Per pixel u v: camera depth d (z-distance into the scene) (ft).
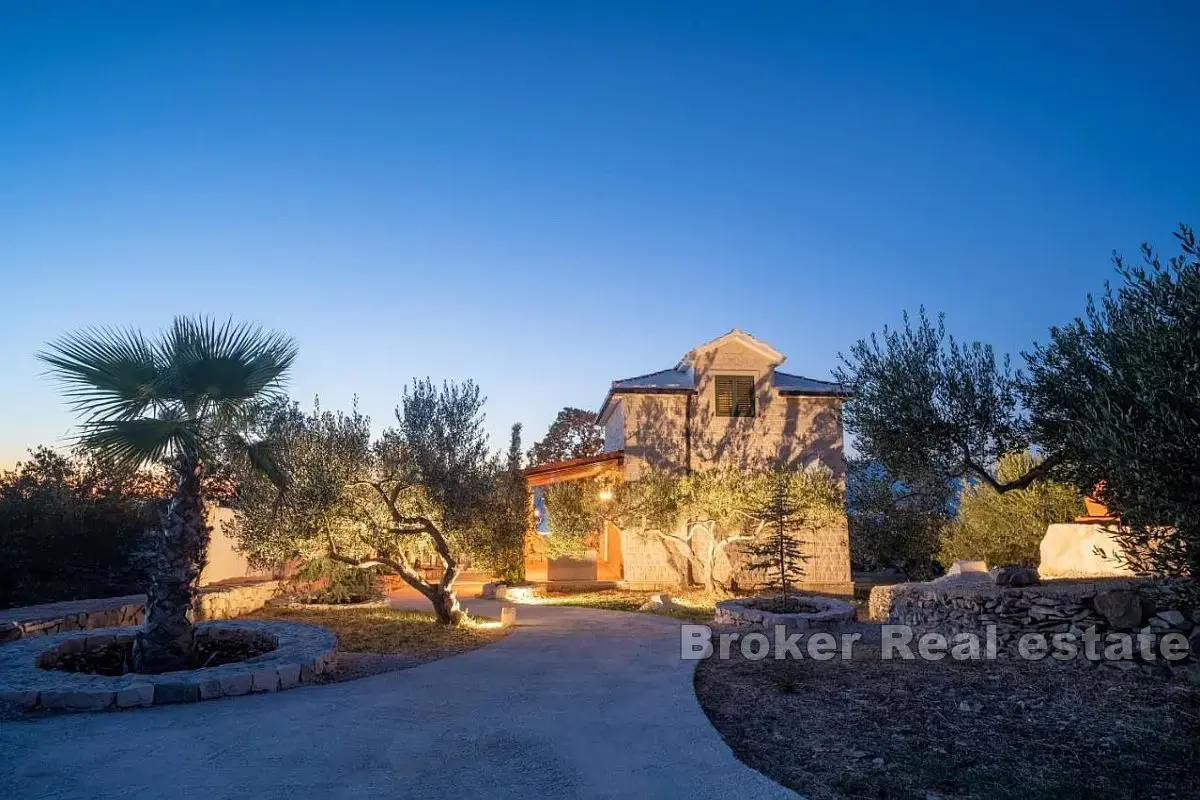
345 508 41.32
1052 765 18.86
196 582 31.04
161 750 19.45
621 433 76.07
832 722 22.98
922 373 31.63
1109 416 19.76
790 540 50.57
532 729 21.88
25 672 25.70
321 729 21.53
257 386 31.86
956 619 35.09
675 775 18.24
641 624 46.32
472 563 45.42
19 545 47.91
